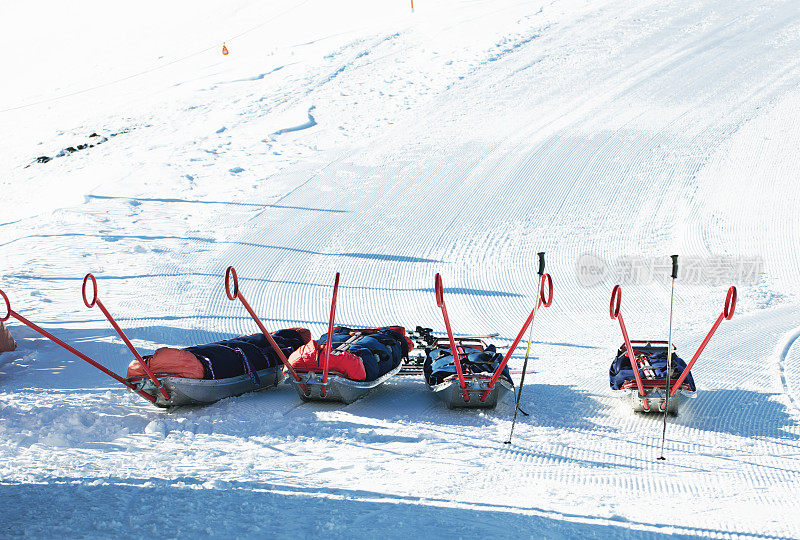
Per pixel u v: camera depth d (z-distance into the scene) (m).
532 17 94.50
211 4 128.50
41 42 125.44
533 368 23.70
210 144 65.62
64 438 15.32
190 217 49.06
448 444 15.73
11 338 24.97
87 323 29.69
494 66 80.38
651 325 31.00
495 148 59.78
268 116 72.44
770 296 35.94
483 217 47.97
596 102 68.56
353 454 14.84
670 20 88.44
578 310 33.72
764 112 63.62
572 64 78.75
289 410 18.27
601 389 21.00
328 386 18.42
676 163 55.41
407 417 17.91
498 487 13.09
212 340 27.98
